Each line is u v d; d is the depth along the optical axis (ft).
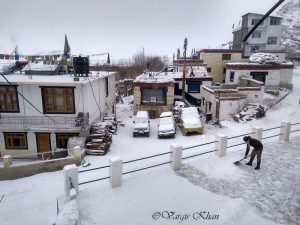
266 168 37.96
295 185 33.50
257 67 106.11
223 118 79.46
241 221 26.84
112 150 61.82
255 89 83.41
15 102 63.93
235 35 181.37
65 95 63.52
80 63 67.82
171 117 76.33
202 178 35.35
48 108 64.39
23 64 77.87
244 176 35.70
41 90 63.00
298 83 129.49
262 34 159.02
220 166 38.45
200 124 72.74
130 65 239.91
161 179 35.14
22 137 65.16
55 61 71.77
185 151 53.62
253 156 38.09
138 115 78.84
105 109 86.02
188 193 31.86
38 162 50.55
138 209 29.01
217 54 136.67
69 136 64.59
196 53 168.14
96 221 27.07
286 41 284.00
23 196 41.86
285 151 44.29
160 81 94.17
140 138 71.51
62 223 23.47
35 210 37.37
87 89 63.87
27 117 63.62
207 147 57.16
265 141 50.42
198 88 109.60
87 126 62.75
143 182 34.42
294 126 67.00
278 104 89.25
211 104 86.79
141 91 94.94
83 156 56.44
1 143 65.57
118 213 28.37
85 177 45.21
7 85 62.49
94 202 30.14
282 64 112.37
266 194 31.50
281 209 28.71
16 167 49.47
